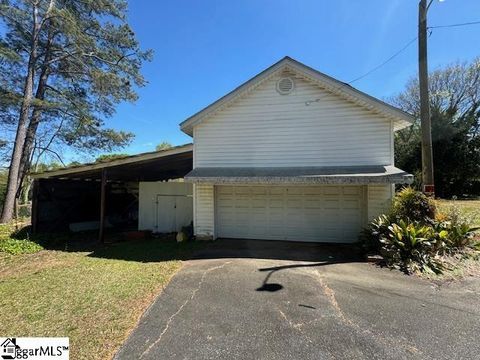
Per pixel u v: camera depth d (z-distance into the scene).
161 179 19.77
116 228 16.05
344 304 5.35
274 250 9.51
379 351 3.95
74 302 5.56
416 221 8.39
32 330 4.55
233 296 5.76
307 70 10.32
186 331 4.48
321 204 10.84
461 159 26.94
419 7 9.60
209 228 11.23
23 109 17.09
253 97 11.00
